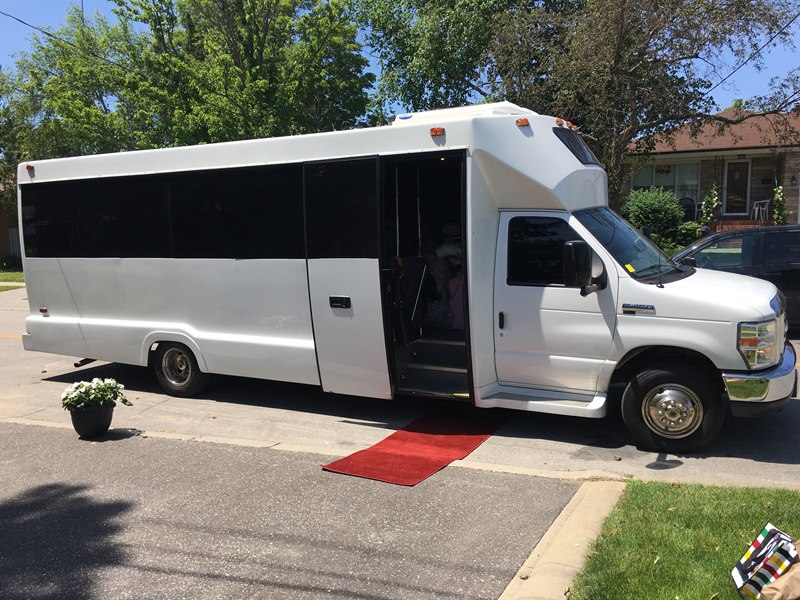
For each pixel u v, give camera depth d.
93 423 6.21
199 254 7.32
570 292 5.73
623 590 3.23
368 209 6.23
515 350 6.01
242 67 21.44
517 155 5.80
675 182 24.55
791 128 16.39
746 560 3.22
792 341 9.65
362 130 6.22
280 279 6.84
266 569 3.79
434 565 3.77
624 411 5.65
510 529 4.16
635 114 16.06
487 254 5.97
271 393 8.06
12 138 33.84
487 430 6.36
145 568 3.85
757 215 23.19
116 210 7.82
